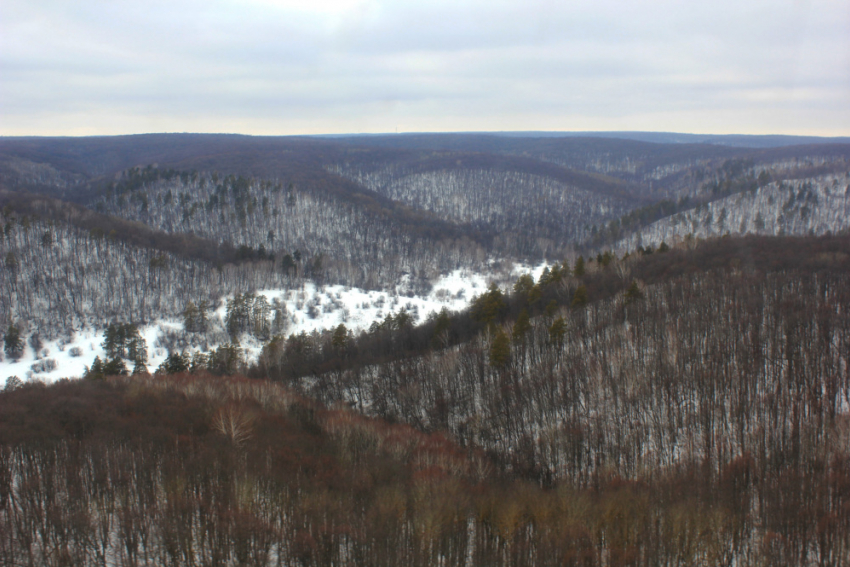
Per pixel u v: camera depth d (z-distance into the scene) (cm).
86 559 4038
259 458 5078
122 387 6856
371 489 4772
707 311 9212
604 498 4925
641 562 4147
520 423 7719
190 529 4100
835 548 4362
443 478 4966
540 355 9356
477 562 4266
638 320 9250
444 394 8644
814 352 7600
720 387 7388
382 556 3966
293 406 6900
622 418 7369
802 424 6481
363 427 6297
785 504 4903
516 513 4575
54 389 6619
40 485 4397
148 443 5122
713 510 4638
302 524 4206
